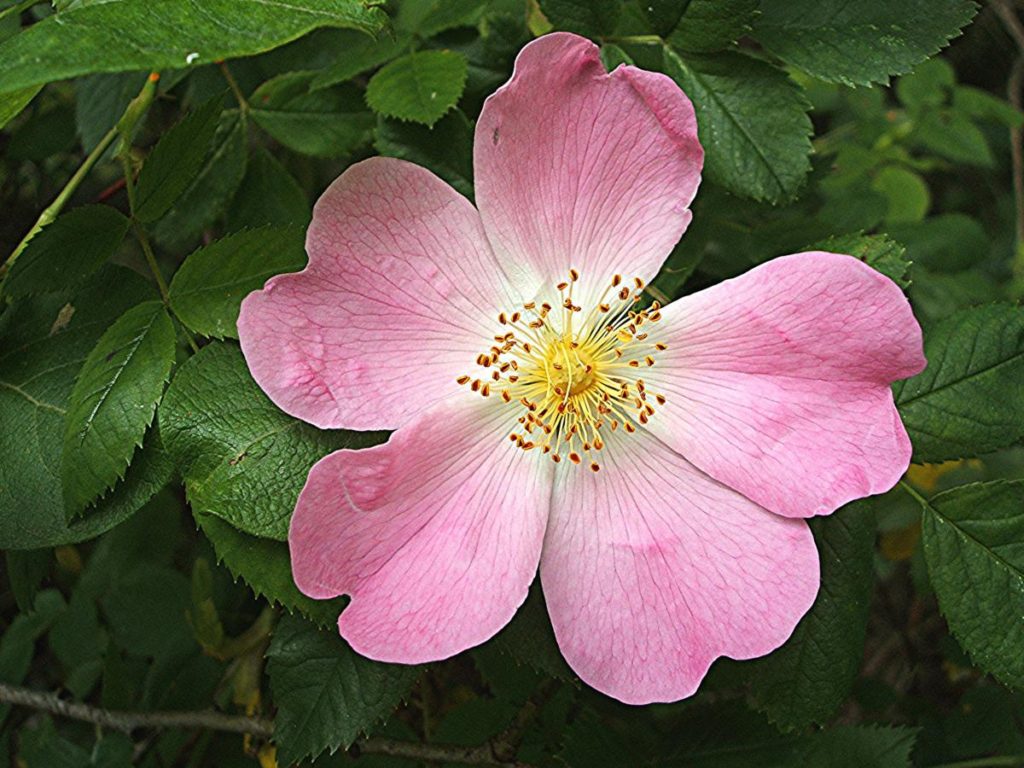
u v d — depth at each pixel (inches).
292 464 4.5
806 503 4.4
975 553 4.8
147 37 4.0
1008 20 9.4
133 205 4.8
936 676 7.1
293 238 4.7
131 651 6.4
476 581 4.4
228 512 4.4
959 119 7.8
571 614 4.5
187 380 4.6
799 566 4.4
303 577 4.2
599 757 5.2
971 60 10.2
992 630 4.8
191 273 4.7
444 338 4.5
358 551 4.3
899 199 8.0
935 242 7.6
